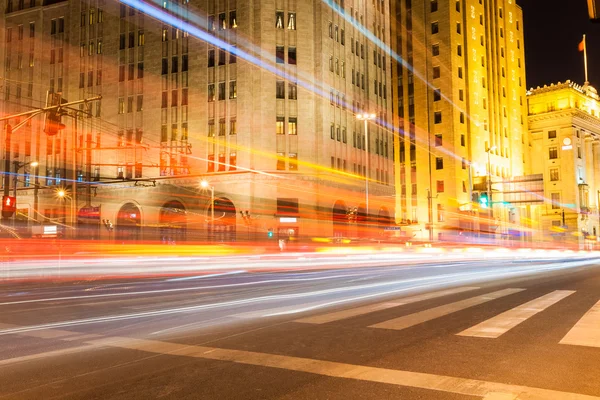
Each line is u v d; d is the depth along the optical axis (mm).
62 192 45031
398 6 78000
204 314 9680
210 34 50125
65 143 55312
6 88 60156
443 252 48750
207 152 48938
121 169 52688
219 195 47344
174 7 52188
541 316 8680
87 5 56875
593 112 92688
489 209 70375
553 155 85250
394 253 41875
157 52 52438
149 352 6441
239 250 43250
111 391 4852
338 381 5043
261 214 46031
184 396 4676
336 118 51125
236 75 48500
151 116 51844
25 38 60438
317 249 44906
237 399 4570
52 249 27984
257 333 7570
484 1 78812
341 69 52625
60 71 57875
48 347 6840
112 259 30750
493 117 77562
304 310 9953
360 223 52656
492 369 5398
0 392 4875
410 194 73938
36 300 12586
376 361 5797
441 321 8297
